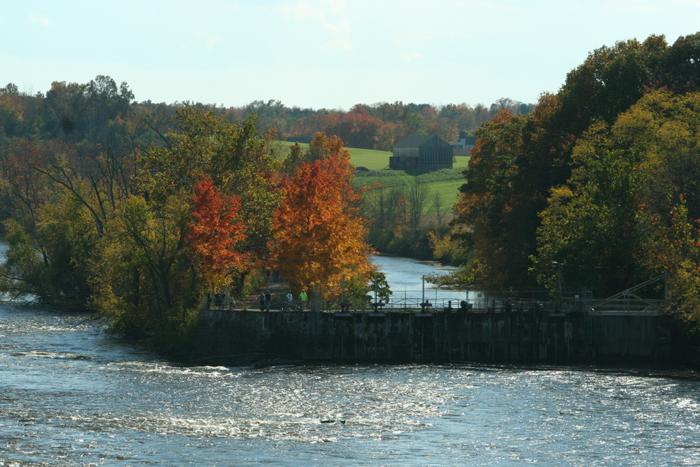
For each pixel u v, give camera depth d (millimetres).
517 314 163750
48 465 97312
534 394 133500
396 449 104625
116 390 134250
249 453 102438
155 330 177125
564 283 175125
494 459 101500
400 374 150375
